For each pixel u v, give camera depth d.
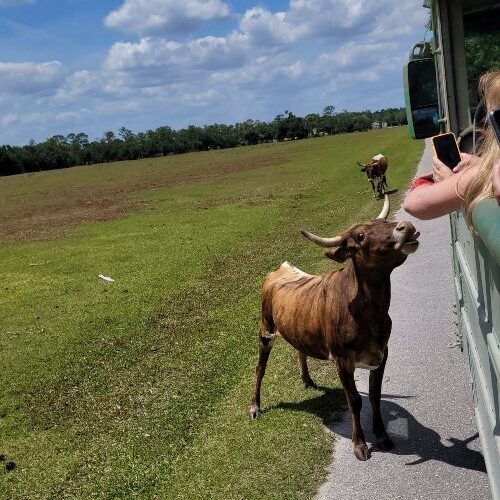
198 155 80.81
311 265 12.73
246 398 7.07
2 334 10.62
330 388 6.95
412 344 7.89
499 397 3.00
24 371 8.85
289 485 5.24
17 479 6.10
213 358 8.40
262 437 6.09
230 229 18.00
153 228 20.09
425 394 6.58
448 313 8.77
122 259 15.61
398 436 5.83
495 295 2.86
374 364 5.41
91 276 14.20
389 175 26.70
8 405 7.83
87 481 5.88
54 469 6.20
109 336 9.88
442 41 5.79
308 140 90.69
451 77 5.85
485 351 3.46
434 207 3.21
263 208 21.59
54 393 8.03
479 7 5.70
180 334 9.58
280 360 7.95
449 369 7.05
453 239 6.00
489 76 3.07
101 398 7.70
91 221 24.31
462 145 5.08
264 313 6.46
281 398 6.90
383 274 5.03
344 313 5.30
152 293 12.08
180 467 5.84
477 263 3.46
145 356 8.89
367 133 90.94
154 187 37.25
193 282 12.54
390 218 16.59
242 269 13.09
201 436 6.38
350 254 5.05
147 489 5.57
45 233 22.61
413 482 5.10
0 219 29.33
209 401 7.16
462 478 5.07
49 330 10.54
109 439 6.64
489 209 2.53
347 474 5.32
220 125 111.12
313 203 22.16
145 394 7.62
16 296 13.16
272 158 53.66
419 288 10.12
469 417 6.00
